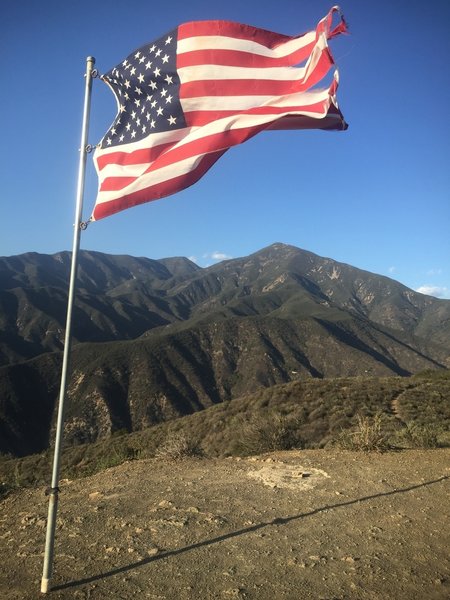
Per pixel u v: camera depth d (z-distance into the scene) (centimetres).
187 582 423
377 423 1025
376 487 697
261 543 505
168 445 973
